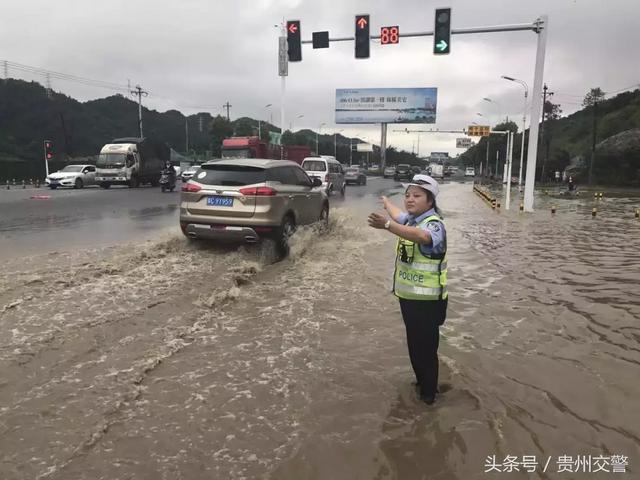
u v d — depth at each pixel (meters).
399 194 26.97
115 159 30.23
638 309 5.80
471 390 3.72
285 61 27.92
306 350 4.36
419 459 2.89
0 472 2.63
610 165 52.91
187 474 2.68
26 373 3.70
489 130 27.89
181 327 4.78
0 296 5.39
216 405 3.38
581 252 9.76
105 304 5.29
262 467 2.76
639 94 72.19
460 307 5.80
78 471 2.67
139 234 10.46
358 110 75.25
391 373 3.97
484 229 13.70
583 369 4.12
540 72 18.69
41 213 14.75
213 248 8.41
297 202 9.30
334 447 2.97
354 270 7.55
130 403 3.36
